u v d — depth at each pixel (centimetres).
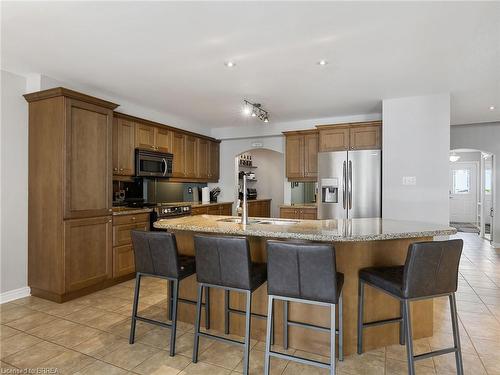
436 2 203
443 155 391
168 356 222
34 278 333
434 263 183
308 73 328
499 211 607
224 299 259
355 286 226
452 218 1005
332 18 222
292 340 236
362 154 451
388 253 232
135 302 241
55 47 269
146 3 204
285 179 575
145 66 311
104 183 358
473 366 209
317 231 218
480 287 374
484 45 263
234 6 208
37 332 257
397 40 254
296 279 186
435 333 255
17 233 331
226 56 288
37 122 331
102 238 356
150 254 232
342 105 453
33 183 333
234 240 201
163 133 495
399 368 206
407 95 402
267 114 506
